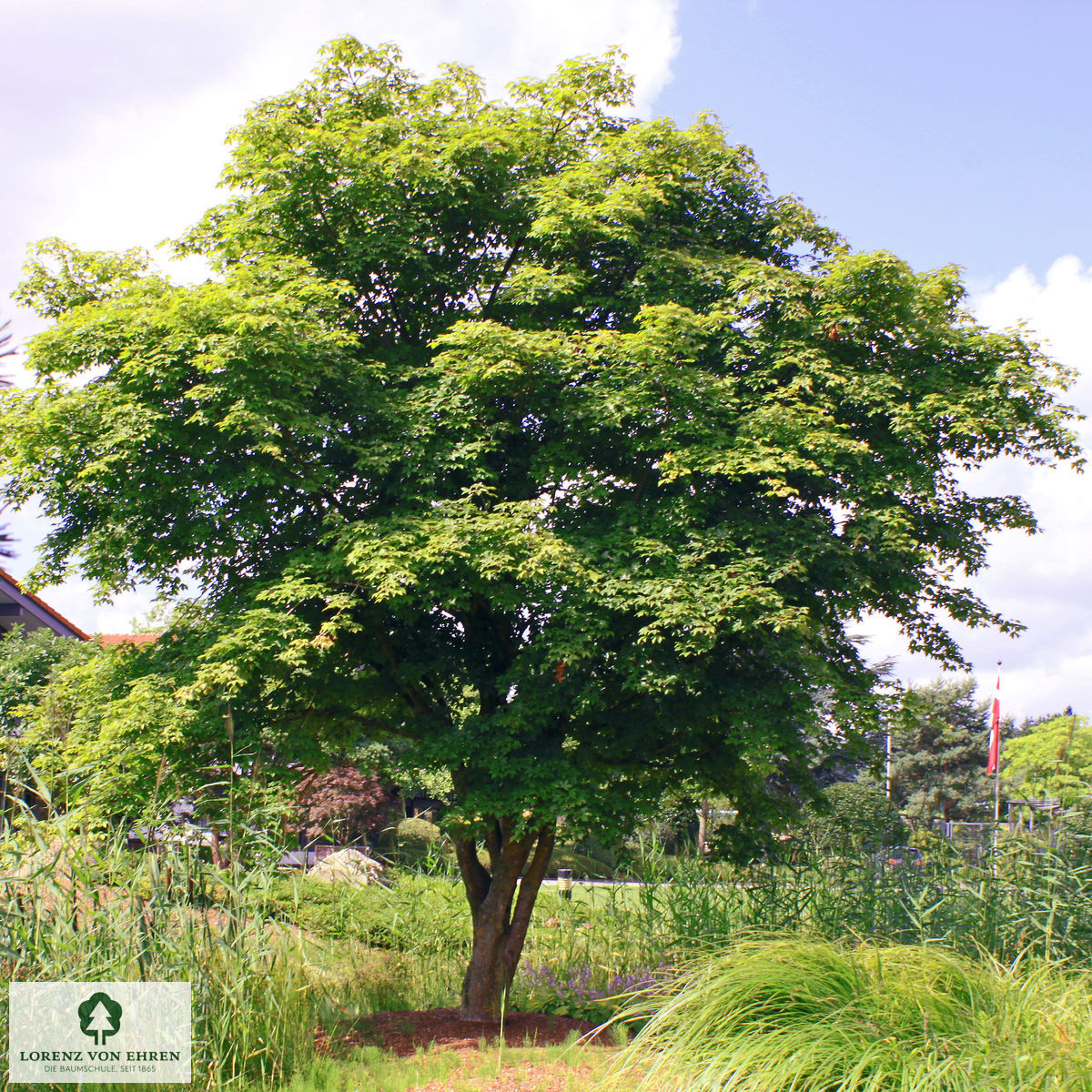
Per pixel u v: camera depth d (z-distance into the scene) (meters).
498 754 9.49
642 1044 6.06
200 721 8.76
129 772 8.69
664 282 10.58
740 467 9.39
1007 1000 5.85
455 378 9.84
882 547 9.60
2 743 7.05
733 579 8.85
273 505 9.96
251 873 7.16
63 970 6.16
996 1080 4.94
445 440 9.75
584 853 27.23
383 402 9.85
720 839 11.48
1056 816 10.97
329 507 10.34
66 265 11.12
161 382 8.98
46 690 10.44
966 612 10.93
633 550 9.30
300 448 9.78
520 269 10.64
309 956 10.79
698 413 9.67
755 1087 5.06
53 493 9.73
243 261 10.89
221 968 6.80
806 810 12.52
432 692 11.22
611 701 10.45
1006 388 10.30
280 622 8.70
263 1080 6.43
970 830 11.33
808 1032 5.43
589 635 9.05
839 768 24.89
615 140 11.40
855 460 9.55
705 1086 5.21
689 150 11.45
